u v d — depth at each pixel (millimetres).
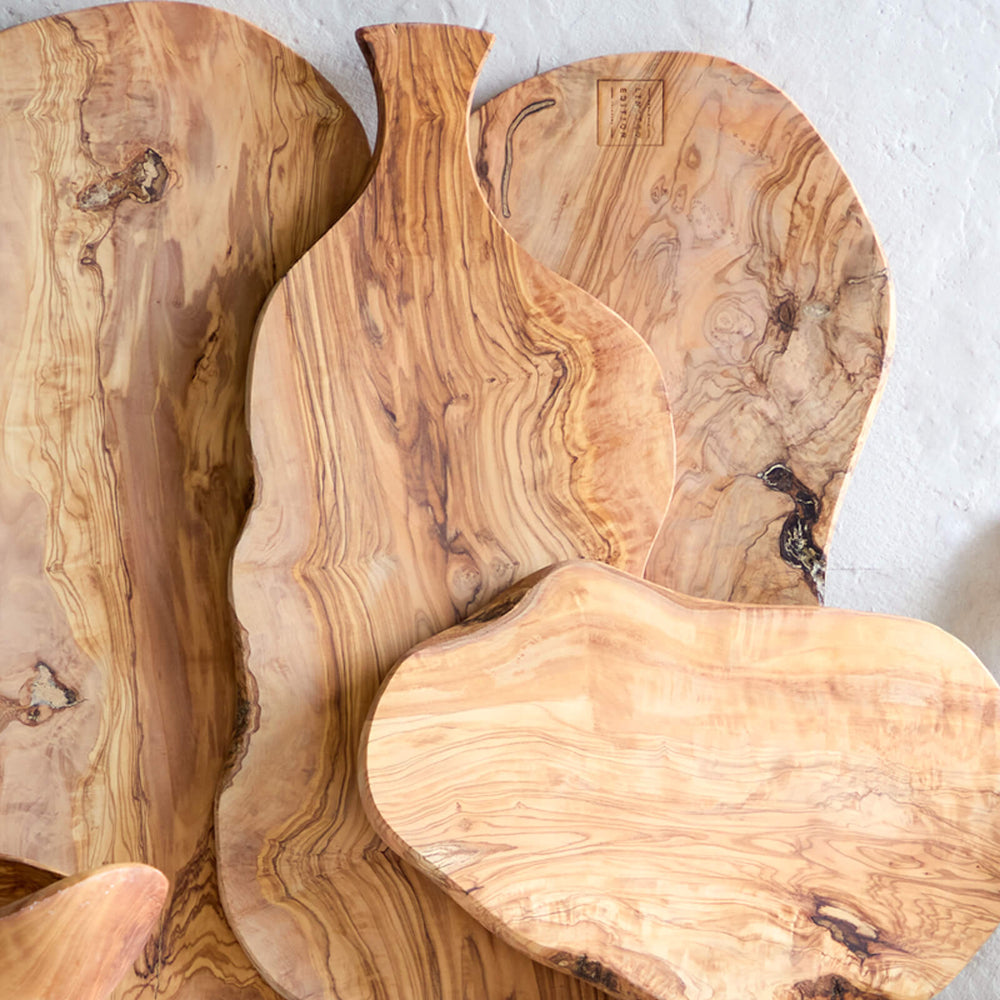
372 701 1039
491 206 1139
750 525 1172
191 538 1078
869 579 1272
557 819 957
